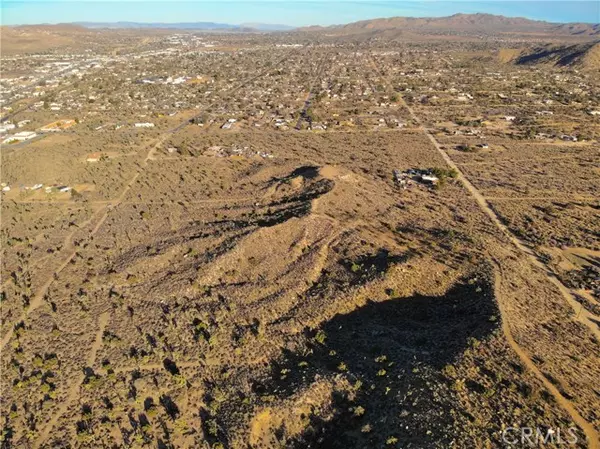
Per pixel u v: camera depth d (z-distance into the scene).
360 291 66.00
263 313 64.50
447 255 75.94
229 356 57.69
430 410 44.97
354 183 106.06
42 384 54.88
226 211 97.19
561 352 53.88
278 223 82.44
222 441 46.97
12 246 89.31
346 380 51.22
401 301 66.19
